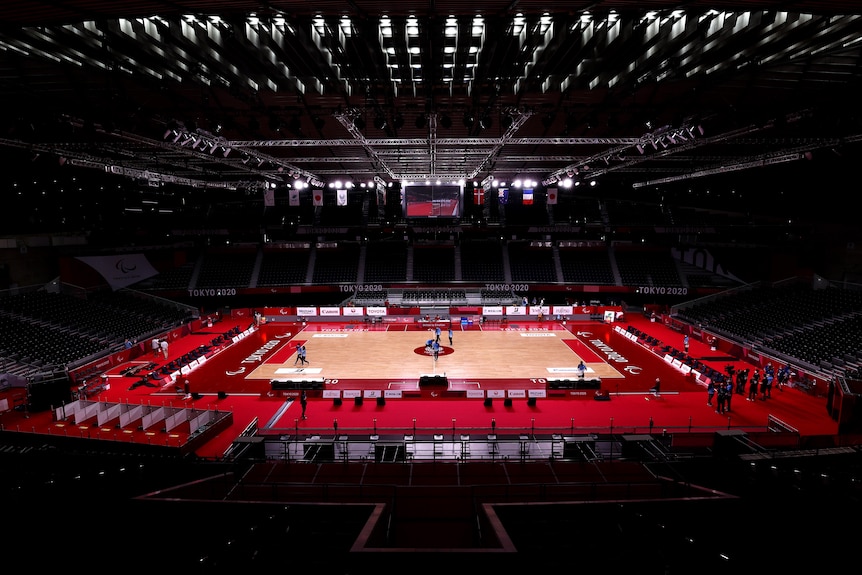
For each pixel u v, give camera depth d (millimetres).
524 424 20438
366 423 20625
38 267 34250
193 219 49562
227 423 20391
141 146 23781
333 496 10781
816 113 16484
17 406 21906
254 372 27750
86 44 11672
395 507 9383
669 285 46125
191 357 29219
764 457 13008
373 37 11484
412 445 18062
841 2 8781
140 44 11656
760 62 12969
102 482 10188
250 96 16000
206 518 7551
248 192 38500
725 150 25062
